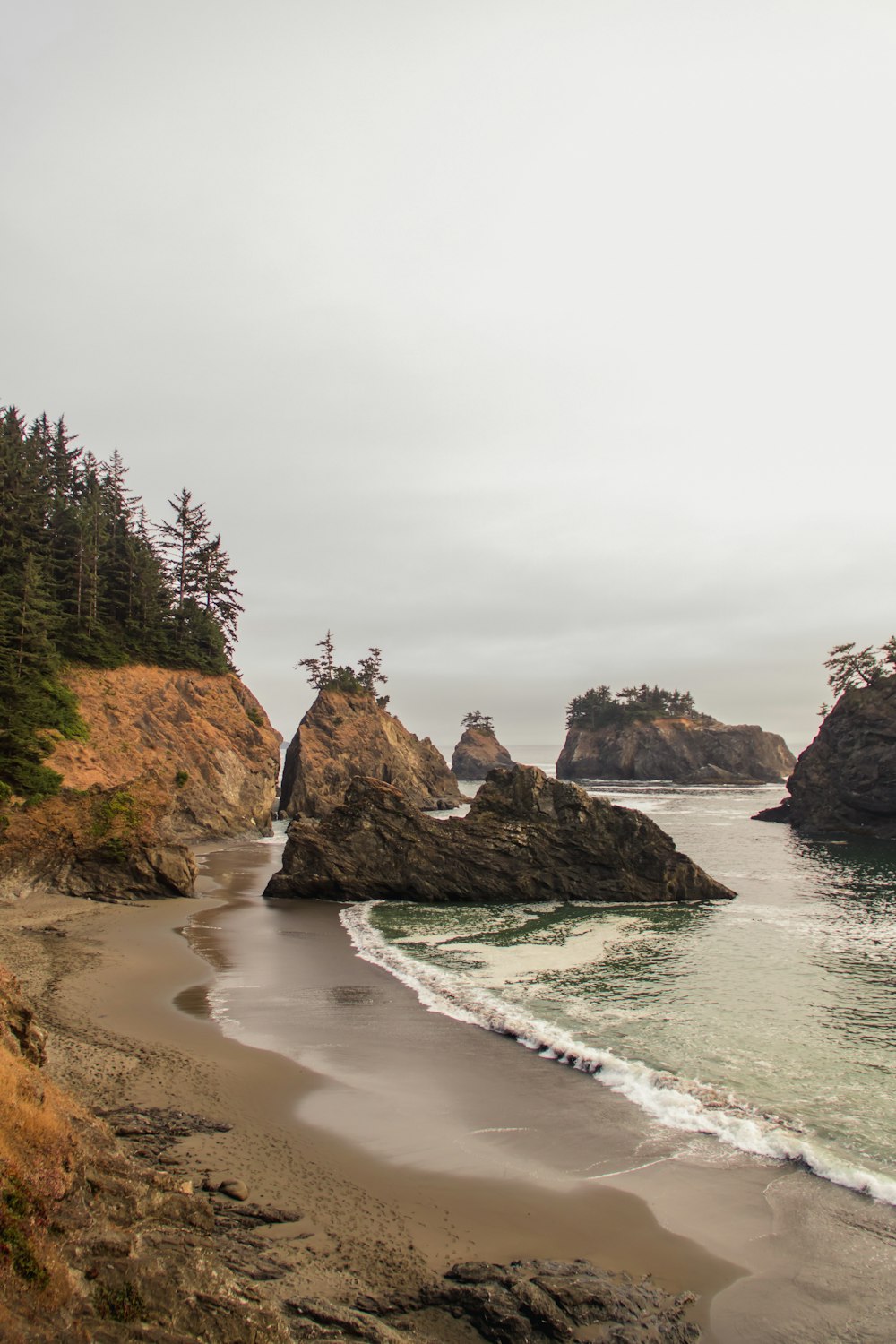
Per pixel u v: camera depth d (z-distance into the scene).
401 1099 19.53
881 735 93.19
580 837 52.03
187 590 94.44
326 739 124.69
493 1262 12.70
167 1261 10.20
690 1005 28.36
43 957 31.12
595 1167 16.33
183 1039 22.89
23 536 72.12
